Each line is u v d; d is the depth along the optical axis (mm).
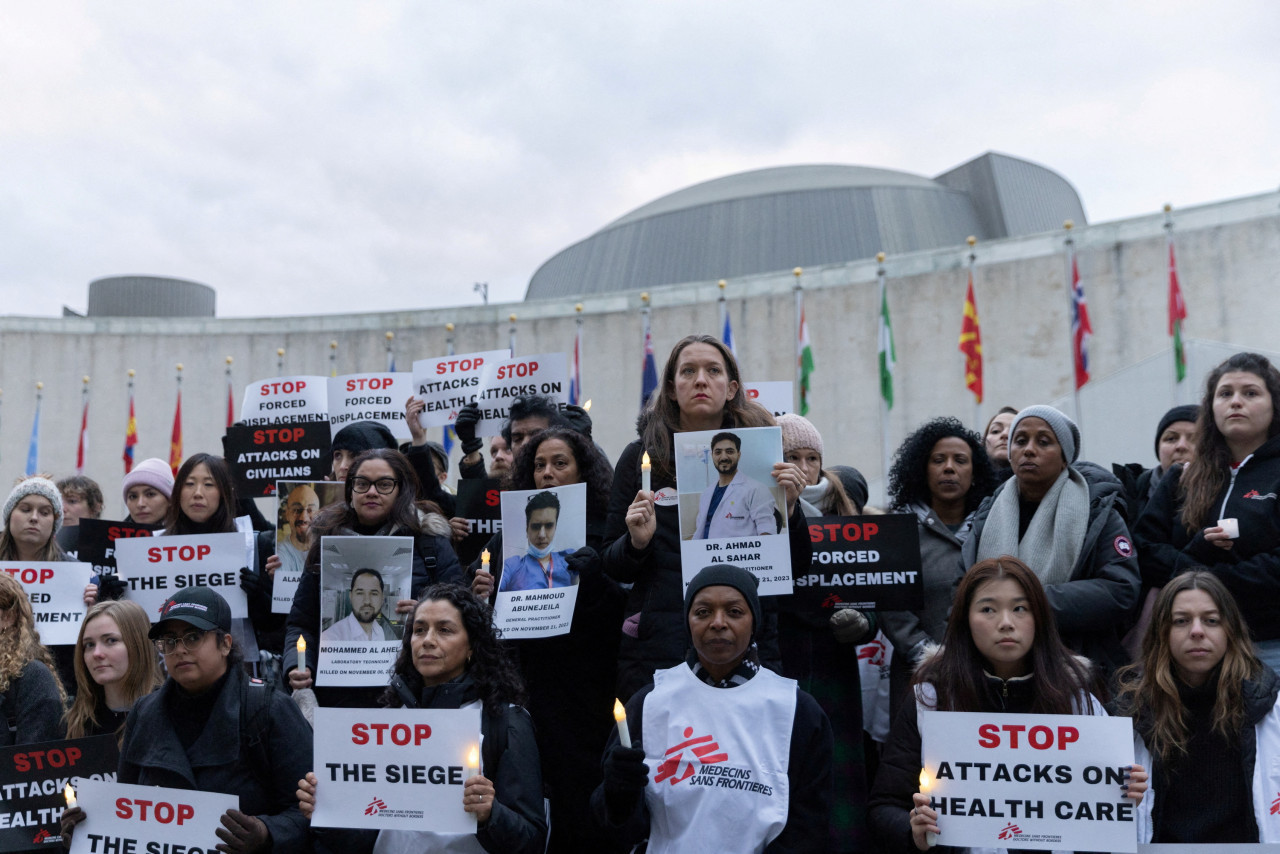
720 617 4652
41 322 26500
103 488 26031
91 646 5820
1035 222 35906
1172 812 4594
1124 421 13719
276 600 6746
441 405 8398
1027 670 4730
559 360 8055
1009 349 23469
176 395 26578
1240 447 5906
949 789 4312
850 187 33750
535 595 5945
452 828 4496
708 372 5609
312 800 4621
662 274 33781
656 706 4703
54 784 5348
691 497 5266
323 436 8414
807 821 4531
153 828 4715
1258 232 21922
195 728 4988
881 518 6102
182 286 33250
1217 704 4590
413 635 5043
